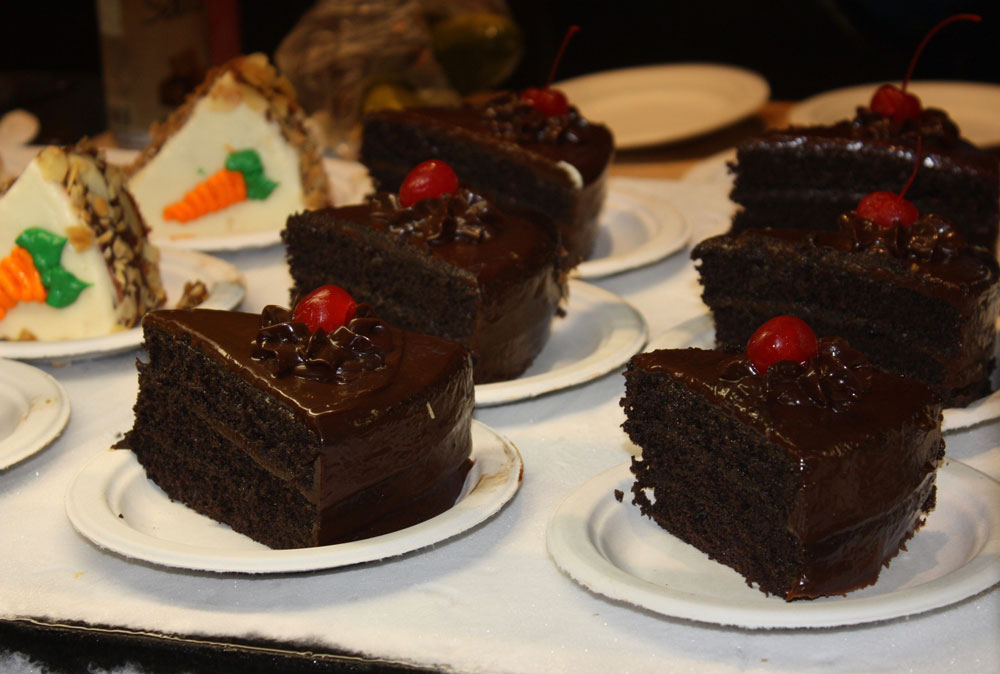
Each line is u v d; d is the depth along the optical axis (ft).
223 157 2.81
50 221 2.35
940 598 1.74
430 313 2.30
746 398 1.86
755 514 1.86
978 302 2.15
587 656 1.75
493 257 2.27
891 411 1.86
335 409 1.85
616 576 1.78
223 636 1.78
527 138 2.76
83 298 2.38
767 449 1.83
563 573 1.85
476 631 1.79
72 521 1.89
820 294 2.28
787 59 4.67
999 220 2.61
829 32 4.60
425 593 1.85
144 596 1.85
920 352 2.20
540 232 2.37
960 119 3.35
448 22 3.22
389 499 1.92
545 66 4.01
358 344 1.94
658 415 1.94
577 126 2.82
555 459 2.10
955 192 2.62
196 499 2.01
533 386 2.19
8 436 2.10
